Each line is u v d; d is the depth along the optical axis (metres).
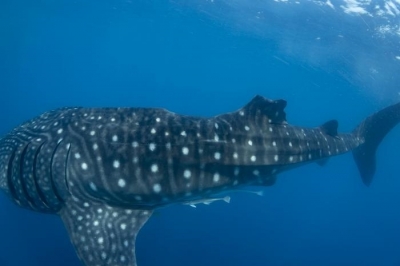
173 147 5.85
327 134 7.65
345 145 8.08
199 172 5.95
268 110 6.50
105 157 5.77
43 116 6.58
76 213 5.81
